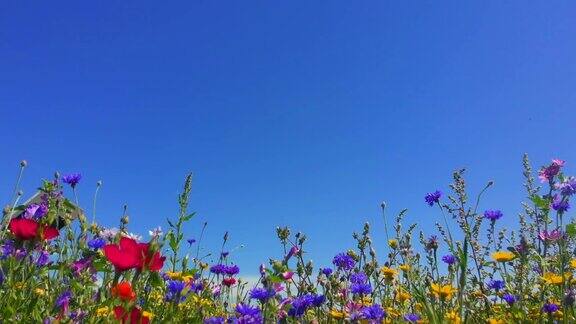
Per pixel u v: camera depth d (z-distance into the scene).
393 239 0.96
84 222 0.75
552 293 0.84
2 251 0.63
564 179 0.81
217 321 0.67
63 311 0.53
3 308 0.54
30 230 0.55
